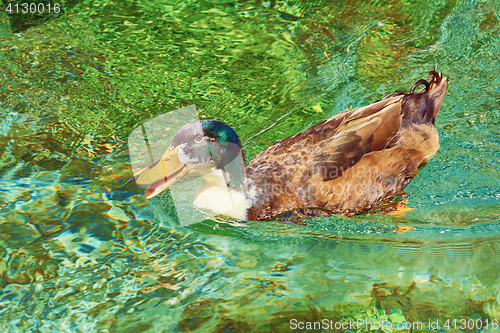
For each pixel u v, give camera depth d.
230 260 3.71
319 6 7.18
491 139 4.83
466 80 5.60
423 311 3.25
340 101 5.45
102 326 3.13
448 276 3.50
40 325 3.14
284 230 4.07
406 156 4.29
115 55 6.31
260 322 3.16
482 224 3.97
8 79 5.80
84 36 6.66
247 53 6.37
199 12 7.20
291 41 6.56
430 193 4.34
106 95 5.64
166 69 6.09
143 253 3.75
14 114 5.30
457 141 4.83
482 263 3.59
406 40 6.35
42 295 3.37
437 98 4.65
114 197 4.32
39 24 6.86
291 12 7.12
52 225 3.99
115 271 3.57
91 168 4.66
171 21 7.02
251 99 5.61
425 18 6.68
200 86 5.82
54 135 5.05
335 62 6.09
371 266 3.62
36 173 4.56
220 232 4.04
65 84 5.78
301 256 3.75
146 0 7.47
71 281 3.48
